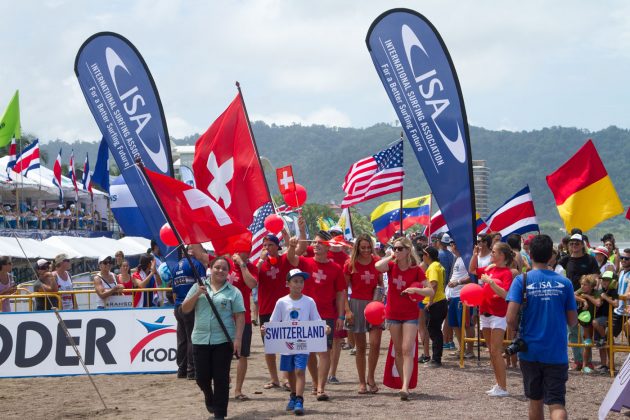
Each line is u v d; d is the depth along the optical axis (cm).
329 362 1015
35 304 1548
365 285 1077
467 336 1401
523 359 732
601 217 1543
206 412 952
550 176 1580
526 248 1577
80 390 1187
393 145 1623
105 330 1352
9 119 2559
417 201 2058
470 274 1209
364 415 909
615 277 1253
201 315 905
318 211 8856
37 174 3394
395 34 1238
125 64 1431
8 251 2173
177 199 952
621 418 902
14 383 1274
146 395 1112
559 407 711
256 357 1521
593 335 1248
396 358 1050
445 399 1009
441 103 1223
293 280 955
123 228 2070
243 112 1333
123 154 1441
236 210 1333
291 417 902
